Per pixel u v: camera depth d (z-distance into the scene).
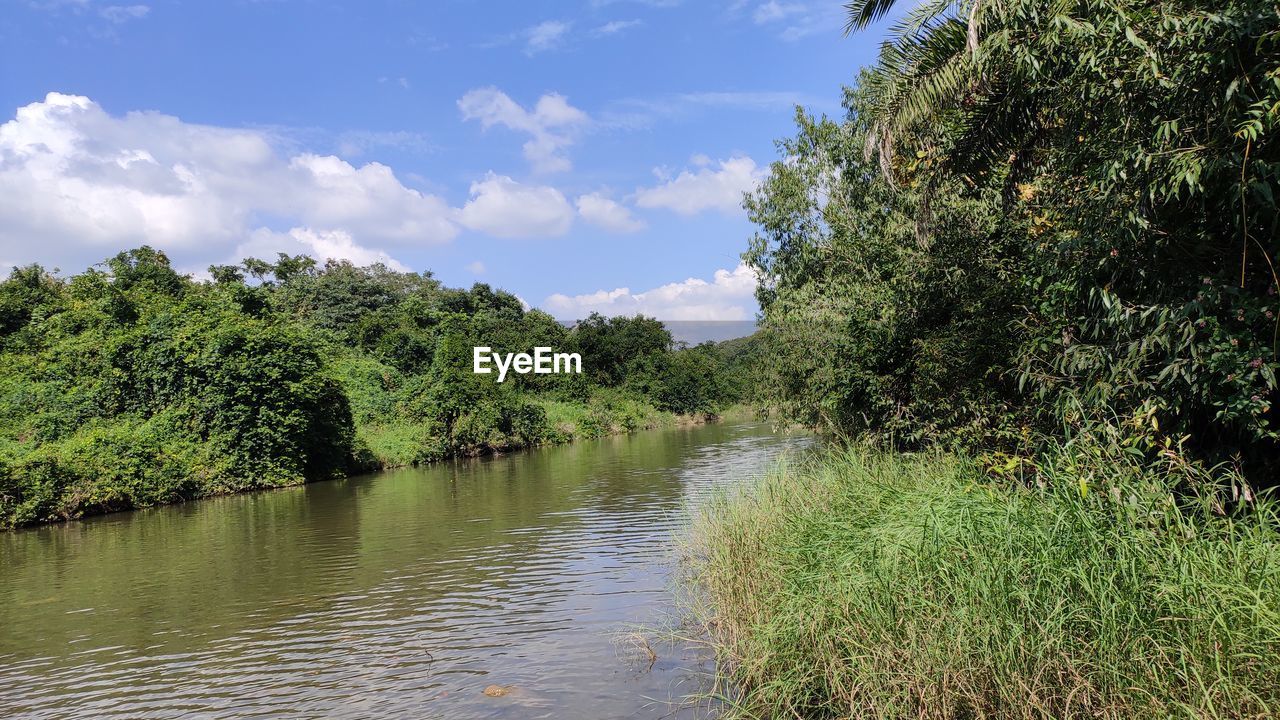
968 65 7.53
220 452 22.39
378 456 29.17
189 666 7.32
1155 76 5.66
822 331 16.75
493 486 21.50
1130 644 3.98
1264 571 3.94
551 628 7.93
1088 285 6.55
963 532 4.95
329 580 10.64
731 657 6.29
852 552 5.68
